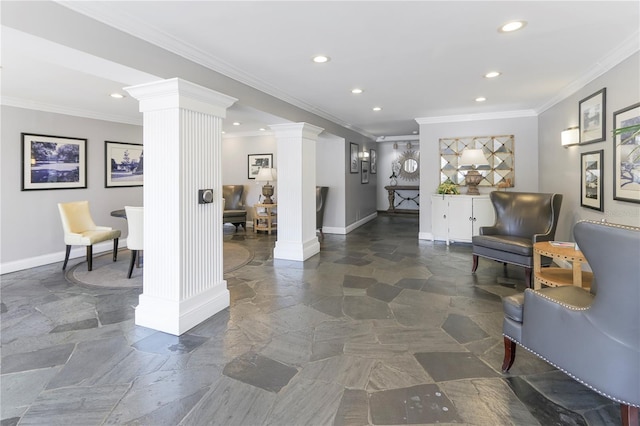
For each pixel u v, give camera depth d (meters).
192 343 2.42
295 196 4.72
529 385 1.91
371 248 5.50
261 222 7.38
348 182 7.12
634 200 2.68
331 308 3.04
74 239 4.27
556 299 1.75
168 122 2.54
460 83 3.75
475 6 2.09
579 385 1.90
